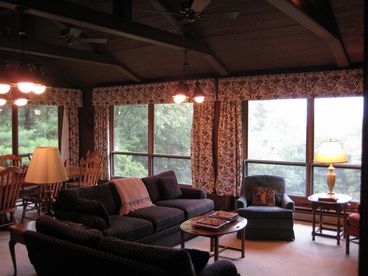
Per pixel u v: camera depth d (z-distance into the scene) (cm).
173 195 551
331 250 459
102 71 776
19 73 407
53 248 272
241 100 641
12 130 741
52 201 433
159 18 548
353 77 547
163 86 729
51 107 819
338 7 442
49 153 368
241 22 522
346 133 577
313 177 605
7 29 590
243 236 436
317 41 524
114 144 838
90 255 246
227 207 656
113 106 832
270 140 644
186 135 730
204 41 581
